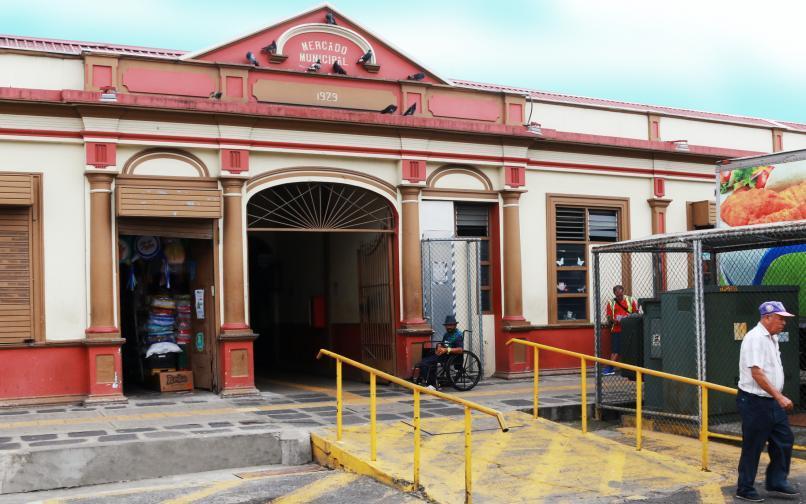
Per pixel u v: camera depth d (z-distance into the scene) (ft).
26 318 38.99
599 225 54.34
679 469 28.12
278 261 64.54
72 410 37.58
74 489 27.43
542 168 51.75
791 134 63.57
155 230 41.42
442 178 48.39
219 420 34.55
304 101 44.70
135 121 40.83
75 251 39.96
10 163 38.99
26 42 44.52
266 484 27.09
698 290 32.96
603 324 51.98
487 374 49.78
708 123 59.16
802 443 30.63
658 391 35.76
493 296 50.37
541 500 24.44
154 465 28.91
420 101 47.65
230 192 42.60
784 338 34.76
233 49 43.73
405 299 46.62
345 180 45.62
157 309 45.06
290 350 62.08
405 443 30.86
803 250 41.96
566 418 38.19
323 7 45.65
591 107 53.98
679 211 57.00
